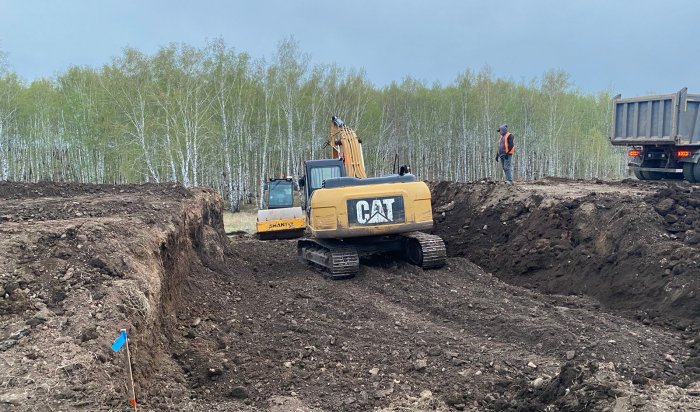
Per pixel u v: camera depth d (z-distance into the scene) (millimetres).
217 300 9500
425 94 44500
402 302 9461
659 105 15586
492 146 42656
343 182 11602
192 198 12375
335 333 7918
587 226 10961
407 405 5773
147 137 30094
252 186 39812
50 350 5215
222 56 34938
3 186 11773
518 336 7527
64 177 36750
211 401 5984
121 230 7750
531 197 12875
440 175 44469
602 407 4828
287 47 37031
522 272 11328
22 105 34688
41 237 7059
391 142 44781
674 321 7926
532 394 5723
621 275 9430
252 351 7359
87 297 6113
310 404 5855
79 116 33469
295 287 10570
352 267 11078
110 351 5430
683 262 8609
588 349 6840
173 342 7250
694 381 5883
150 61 31391
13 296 5898
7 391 4633
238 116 35000
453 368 6652
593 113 48031
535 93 43344
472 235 13539
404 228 11477
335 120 14844
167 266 8359
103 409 4633
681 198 10477
